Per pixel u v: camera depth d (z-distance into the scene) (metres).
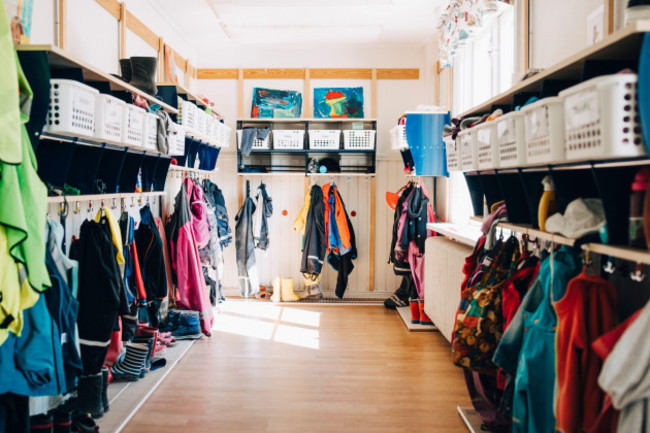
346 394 3.07
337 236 5.38
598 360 1.55
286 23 5.00
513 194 2.32
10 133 1.58
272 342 4.10
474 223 4.27
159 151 3.02
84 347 2.36
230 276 5.87
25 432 1.87
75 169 2.57
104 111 2.25
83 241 2.43
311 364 3.59
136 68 3.18
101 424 2.61
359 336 4.28
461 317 2.39
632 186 1.44
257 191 5.67
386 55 5.81
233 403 2.93
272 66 5.86
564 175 1.92
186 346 3.94
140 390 3.06
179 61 5.27
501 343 1.95
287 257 5.84
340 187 5.79
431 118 4.58
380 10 4.61
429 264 4.30
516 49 3.16
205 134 4.22
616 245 1.51
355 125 5.55
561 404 1.56
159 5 4.57
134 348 3.25
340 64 5.83
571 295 1.61
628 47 1.42
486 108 2.56
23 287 1.73
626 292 1.97
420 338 4.24
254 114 5.73
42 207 1.80
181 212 4.18
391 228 5.82
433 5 4.48
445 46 3.96
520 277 2.21
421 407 2.90
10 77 1.59
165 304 4.05
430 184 5.32
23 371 1.77
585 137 1.39
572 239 1.67
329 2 4.41
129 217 3.01
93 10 3.37
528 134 1.81
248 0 4.37
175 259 4.18
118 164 2.82
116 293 2.46
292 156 5.77
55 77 2.16
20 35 2.16
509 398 2.04
